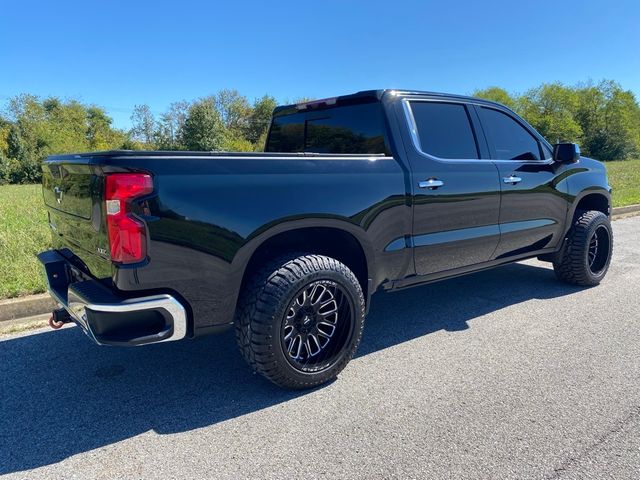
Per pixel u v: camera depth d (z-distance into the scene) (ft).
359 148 12.21
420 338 12.62
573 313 14.33
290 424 8.59
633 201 40.34
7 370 10.84
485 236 13.19
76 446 8.00
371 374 10.55
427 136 12.16
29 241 20.71
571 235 16.29
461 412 8.89
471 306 15.24
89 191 8.20
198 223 8.20
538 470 7.21
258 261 9.76
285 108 14.87
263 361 9.02
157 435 8.30
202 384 10.18
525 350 11.70
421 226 11.62
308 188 9.45
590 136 218.59
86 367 11.01
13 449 7.93
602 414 8.75
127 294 7.93
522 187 14.06
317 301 9.61
